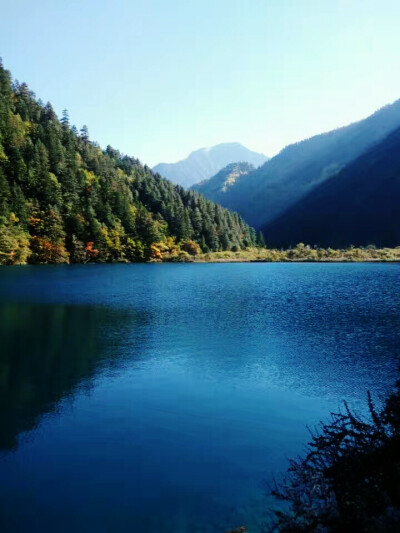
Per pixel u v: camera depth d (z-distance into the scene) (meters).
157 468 12.30
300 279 75.44
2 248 109.50
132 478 11.75
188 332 31.58
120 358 24.66
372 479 6.69
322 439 8.44
